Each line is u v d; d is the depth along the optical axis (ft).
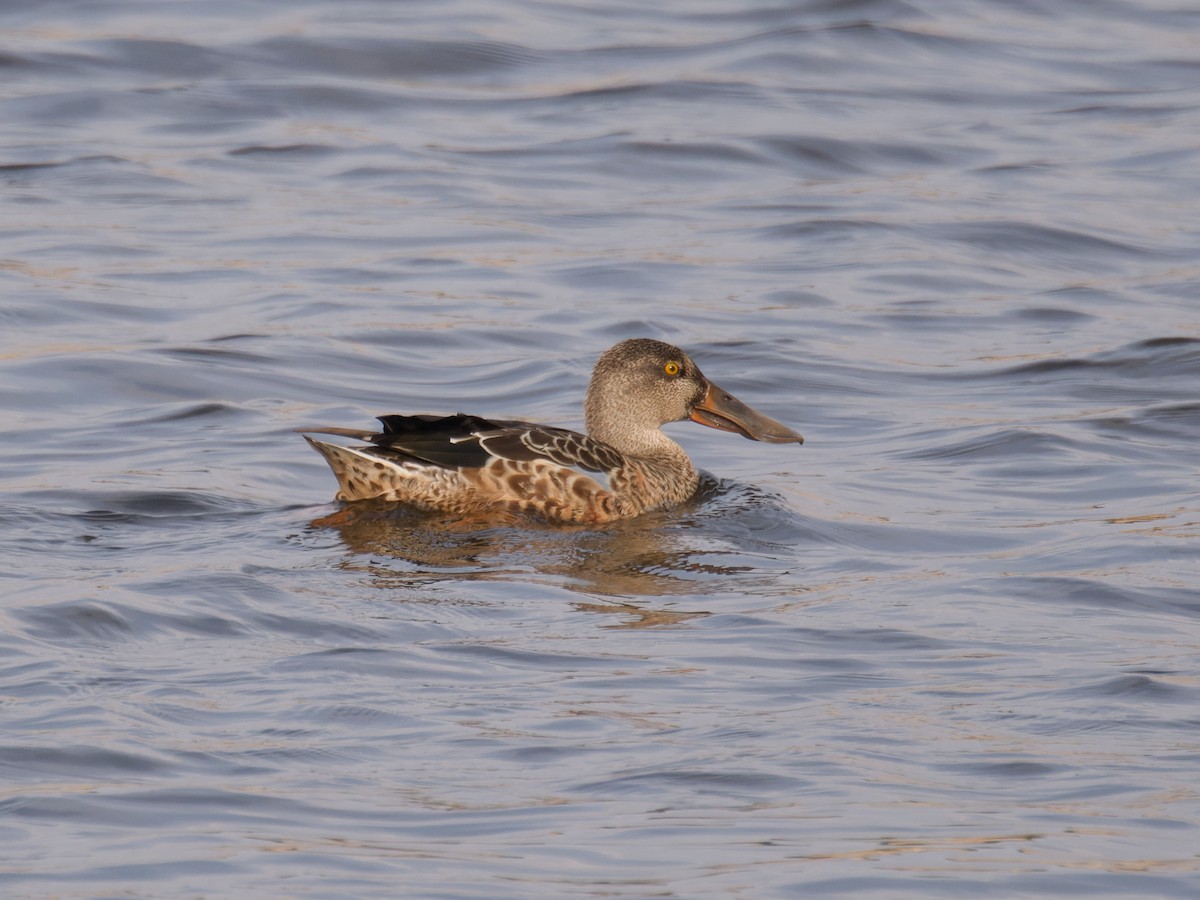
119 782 26.21
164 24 103.45
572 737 28.53
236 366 57.52
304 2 109.70
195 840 24.27
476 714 29.60
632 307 65.31
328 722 28.96
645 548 42.57
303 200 78.64
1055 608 36.45
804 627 35.14
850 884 23.15
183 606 35.22
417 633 34.40
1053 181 83.66
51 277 66.23
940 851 24.11
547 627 35.14
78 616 34.12
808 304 66.33
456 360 59.72
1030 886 23.18
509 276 68.90
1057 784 26.66
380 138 88.69
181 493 45.24
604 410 50.24
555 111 93.25
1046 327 64.28
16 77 93.81
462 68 99.71
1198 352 60.29
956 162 87.10
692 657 33.06
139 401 54.34
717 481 49.32
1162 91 99.60
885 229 75.87
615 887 23.00
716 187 82.79
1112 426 53.11
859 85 98.73
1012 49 106.42
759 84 97.91
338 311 63.87
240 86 94.32
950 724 29.30
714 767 27.20
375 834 24.63
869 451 51.67
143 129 88.58
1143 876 23.40
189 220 75.10
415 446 45.11
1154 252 73.82
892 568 40.32
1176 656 32.94
